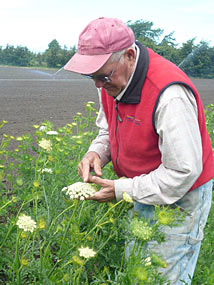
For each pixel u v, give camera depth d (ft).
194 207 3.78
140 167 3.84
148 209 3.95
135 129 3.58
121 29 3.24
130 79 3.40
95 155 4.46
